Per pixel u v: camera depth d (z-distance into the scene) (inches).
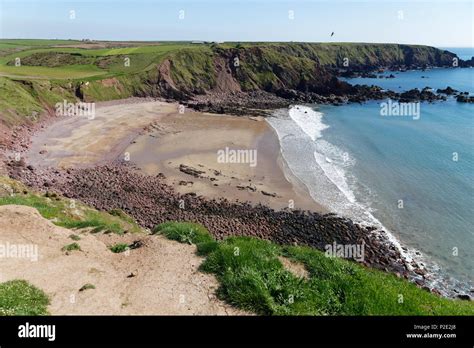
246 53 4633.4
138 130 2561.5
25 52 4547.2
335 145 2367.1
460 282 1047.6
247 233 1302.9
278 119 3115.2
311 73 4530.0
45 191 1508.4
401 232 1318.9
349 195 1624.0
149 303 480.7
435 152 2176.4
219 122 2925.7
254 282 499.8
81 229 833.5
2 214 733.3
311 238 1280.8
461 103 3727.9
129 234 828.6
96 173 1790.1
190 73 4232.3
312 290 508.1
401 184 1729.8
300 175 1849.2
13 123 2285.9
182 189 1649.9
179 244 672.4
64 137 2325.3
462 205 1498.5
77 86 3245.6
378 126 2871.6
